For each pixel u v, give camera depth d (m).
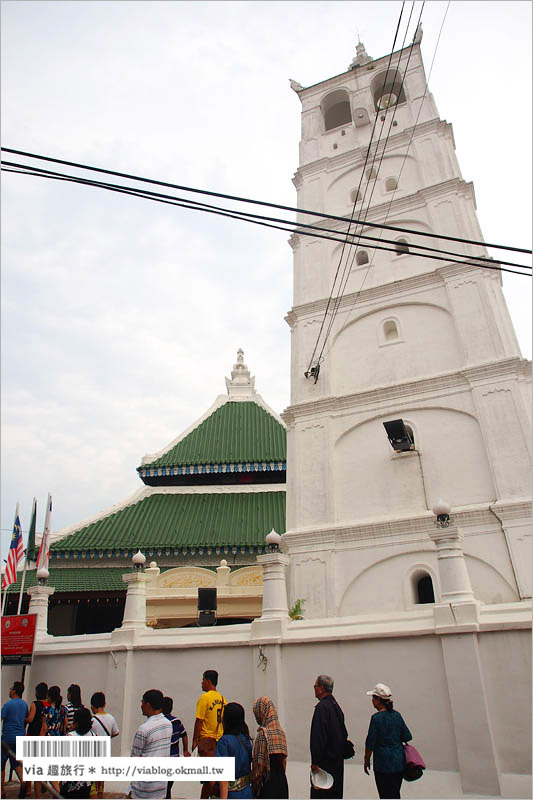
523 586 15.91
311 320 24.12
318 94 32.66
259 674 13.13
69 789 8.55
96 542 25.70
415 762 8.52
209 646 13.89
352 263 24.81
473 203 24.34
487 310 20.64
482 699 10.99
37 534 26.38
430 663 11.87
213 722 9.67
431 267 23.05
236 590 22.66
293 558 19.12
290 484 20.91
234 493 29.48
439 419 19.59
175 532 26.48
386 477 19.53
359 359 22.42
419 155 26.09
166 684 13.84
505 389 18.81
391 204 25.28
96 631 25.12
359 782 11.45
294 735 12.47
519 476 17.41
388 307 22.86
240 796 7.15
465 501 18.00
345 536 18.77
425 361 21.12
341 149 29.28
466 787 10.52
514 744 10.66
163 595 22.56
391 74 30.91
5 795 10.98
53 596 23.53
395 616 12.82
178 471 29.95
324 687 9.09
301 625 13.57
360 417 20.94
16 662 15.02
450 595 12.30
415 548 17.70
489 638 11.52
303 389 22.66
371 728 8.78
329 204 27.27
